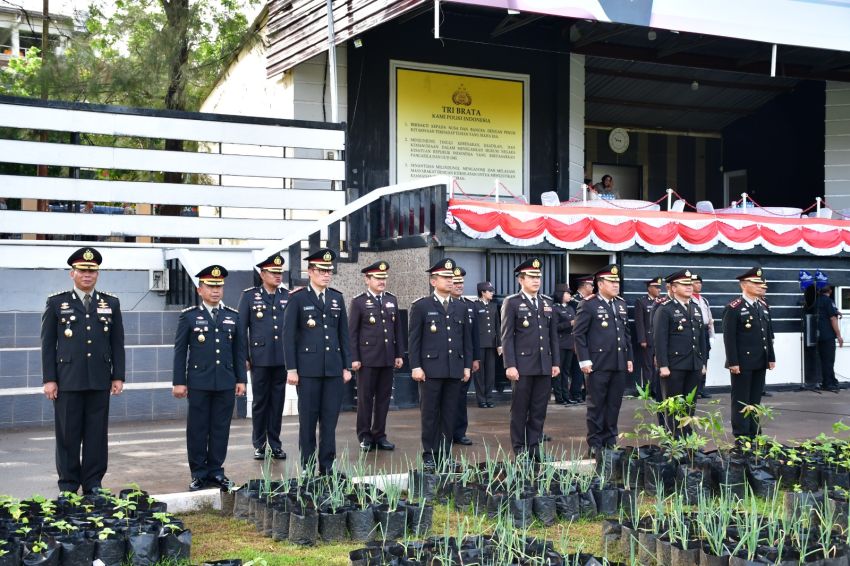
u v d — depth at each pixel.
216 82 22.61
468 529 6.55
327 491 7.02
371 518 6.46
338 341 8.61
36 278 13.54
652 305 14.27
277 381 9.69
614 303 9.94
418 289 14.39
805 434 11.27
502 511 6.89
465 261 14.50
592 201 17.02
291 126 15.06
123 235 13.95
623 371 9.75
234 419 12.42
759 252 16.95
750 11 15.52
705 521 6.09
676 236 16.11
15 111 13.35
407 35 17.66
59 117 13.59
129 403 12.09
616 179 22.97
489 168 18.34
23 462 9.30
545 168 18.84
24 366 11.94
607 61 20.05
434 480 7.53
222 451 8.25
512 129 18.56
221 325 8.33
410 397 13.84
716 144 23.88
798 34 15.88
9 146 13.36
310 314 8.48
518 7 13.77
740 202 21.14
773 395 16.05
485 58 18.33
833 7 16.17
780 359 17.19
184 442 10.47
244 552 6.13
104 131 13.88
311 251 13.79
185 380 8.16
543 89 18.86
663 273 16.22
